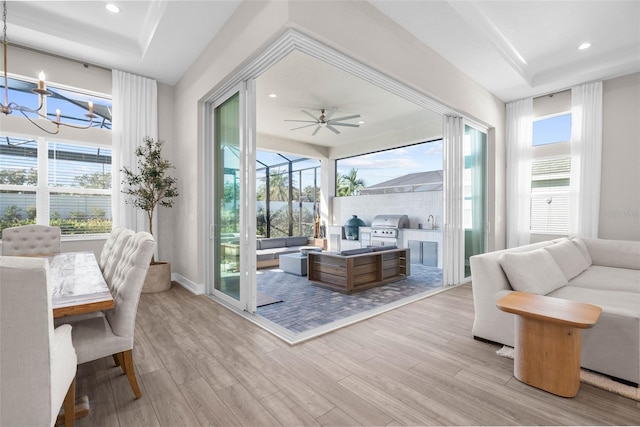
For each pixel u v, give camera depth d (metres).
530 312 1.87
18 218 3.81
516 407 1.71
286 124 6.75
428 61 3.70
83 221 4.22
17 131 3.75
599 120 4.55
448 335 2.71
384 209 7.91
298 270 5.51
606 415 1.65
